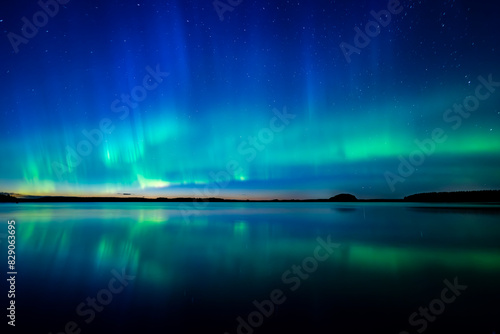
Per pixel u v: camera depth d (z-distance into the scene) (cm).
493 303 313
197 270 447
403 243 670
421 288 360
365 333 253
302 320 275
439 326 263
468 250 589
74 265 476
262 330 257
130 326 264
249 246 643
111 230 918
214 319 278
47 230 909
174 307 306
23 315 285
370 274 421
